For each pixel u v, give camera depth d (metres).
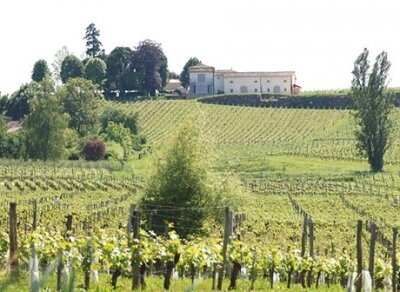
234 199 135.12
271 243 130.50
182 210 127.62
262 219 174.50
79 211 167.50
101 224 144.75
